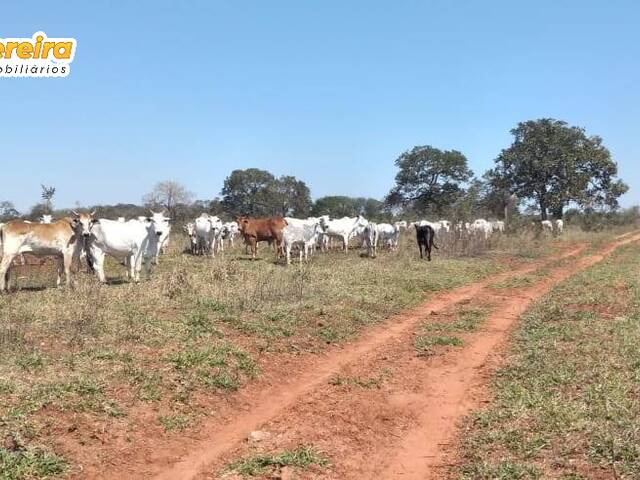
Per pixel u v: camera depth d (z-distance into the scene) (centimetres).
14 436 576
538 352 961
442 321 1262
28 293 1279
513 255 2631
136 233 1449
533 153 5438
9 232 1291
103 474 562
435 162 6103
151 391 733
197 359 851
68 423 627
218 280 1430
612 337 1011
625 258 2492
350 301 1349
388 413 754
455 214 4122
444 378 892
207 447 645
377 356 1002
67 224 1347
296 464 595
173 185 4291
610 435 607
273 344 994
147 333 946
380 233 2641
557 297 1459
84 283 1305
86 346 863
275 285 1366
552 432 637
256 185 6269
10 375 721
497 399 774
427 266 2031
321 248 2553
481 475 556
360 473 593
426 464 613
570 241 3691
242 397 786
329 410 753
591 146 5516
